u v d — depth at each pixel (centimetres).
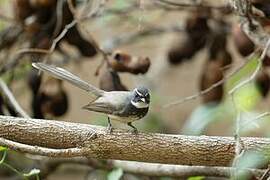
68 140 682
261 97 966
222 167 769
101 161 952
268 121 972
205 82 944
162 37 1233
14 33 1004
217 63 945
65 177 1273
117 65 835
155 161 688
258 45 817
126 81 1183
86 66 1266
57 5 932
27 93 1254
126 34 1123
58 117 962
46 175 1009
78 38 946
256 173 737
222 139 680
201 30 970
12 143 665
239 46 894
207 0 1029
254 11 845
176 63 1000
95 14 935
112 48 1084
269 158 681
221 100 947
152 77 1193
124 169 920
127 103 676
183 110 1338
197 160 682
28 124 687
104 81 839
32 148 664
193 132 955
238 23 872
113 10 1020
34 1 931
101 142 678
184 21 1091
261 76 938
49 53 854
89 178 1002
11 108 911
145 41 1252
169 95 1352
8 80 1091
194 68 1362
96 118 1105
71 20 935
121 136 679
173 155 679
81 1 987
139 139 677
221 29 964
